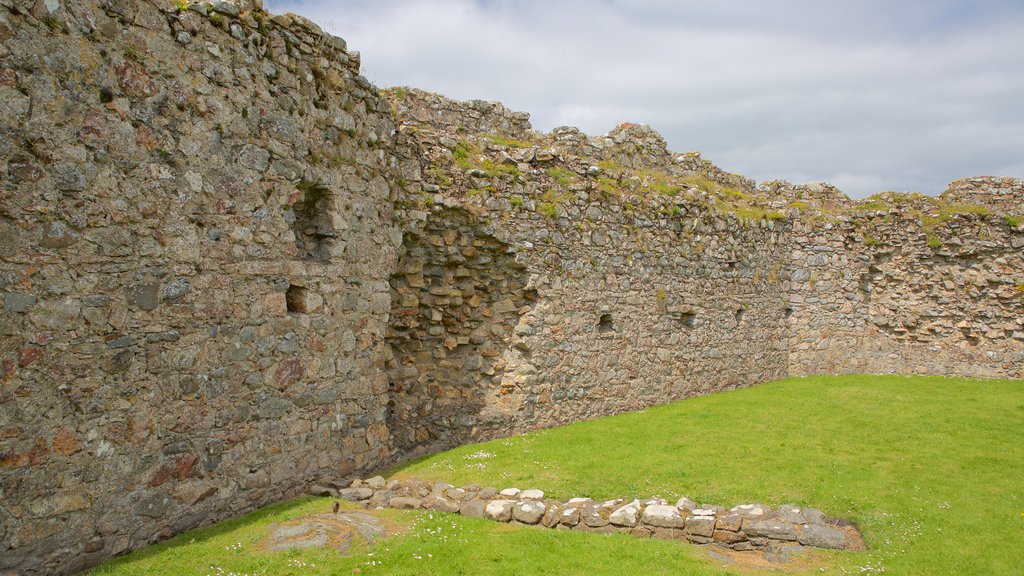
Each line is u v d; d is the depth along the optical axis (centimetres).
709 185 1897
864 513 809
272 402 769
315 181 835
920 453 1059
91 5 579
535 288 1226
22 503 529
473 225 1140
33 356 538
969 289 1930
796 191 2158
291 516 715
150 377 629
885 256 2041
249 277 736
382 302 975
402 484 867
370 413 947
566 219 1288
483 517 790
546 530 755
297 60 808
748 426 1263
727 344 1728
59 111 555
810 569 679
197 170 675
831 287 2014
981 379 1870
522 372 1216
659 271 1514
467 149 1192
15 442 525
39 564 538
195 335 673
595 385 1359
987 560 691
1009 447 1095
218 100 698
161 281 639
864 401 1531
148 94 627
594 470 960
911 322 2002
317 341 839
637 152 1733
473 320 1191
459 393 1173
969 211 1950
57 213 554
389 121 1001
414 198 1056
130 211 610
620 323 1416
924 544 730
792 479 923
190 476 668
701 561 681
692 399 1586
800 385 1791
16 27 527
